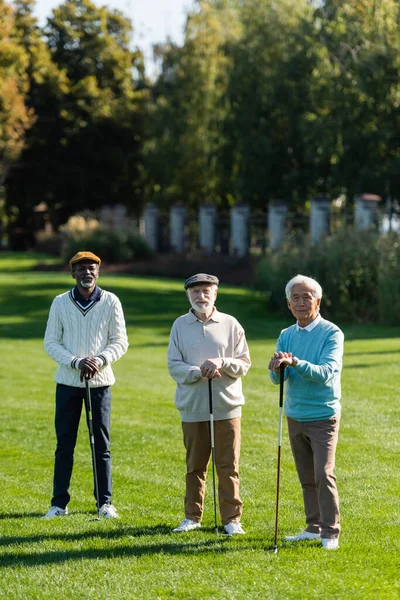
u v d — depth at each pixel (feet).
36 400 46.24
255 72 138.82
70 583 20.54
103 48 185.37
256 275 93.15
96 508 27.22
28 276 118.52
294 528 24.50
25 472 32.17
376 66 111.34
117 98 184.24
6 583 20.70
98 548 22.95
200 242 139.03
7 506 27.76
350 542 22.84
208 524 25.16
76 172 180.34
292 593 19.48
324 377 22.07
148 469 31.86
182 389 24.34
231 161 147.64
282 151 137.49
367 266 79.56
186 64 161.68
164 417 41.06
